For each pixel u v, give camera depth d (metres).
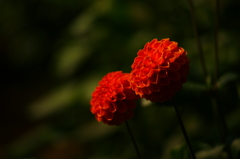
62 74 1.53
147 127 1.36
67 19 1.66
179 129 1.32
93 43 1.44
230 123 1.22
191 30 1.34
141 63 0.75
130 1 1.39
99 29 1.42
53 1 1.58
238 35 1.30
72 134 1.48
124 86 0.78
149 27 1.40
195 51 1.31
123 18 1.40
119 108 0.78
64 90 1.46
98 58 1.50
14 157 1.45
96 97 0.78
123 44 1.43
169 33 1.37
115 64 1.45
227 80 0.93
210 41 1.31
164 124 1.35
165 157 1.24
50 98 1.47
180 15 1.35
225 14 1.33
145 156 1.33
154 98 0.75
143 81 0.74
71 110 1.53
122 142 1.43
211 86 0.92
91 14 1.38
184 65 0.75
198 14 1.33
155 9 1.40
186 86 0.90
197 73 1.06
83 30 1.38
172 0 1.36
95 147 1.55
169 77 0.74
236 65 1.25
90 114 1.51
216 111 0.93
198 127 1.26
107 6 1.38
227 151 0.88
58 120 1.56
